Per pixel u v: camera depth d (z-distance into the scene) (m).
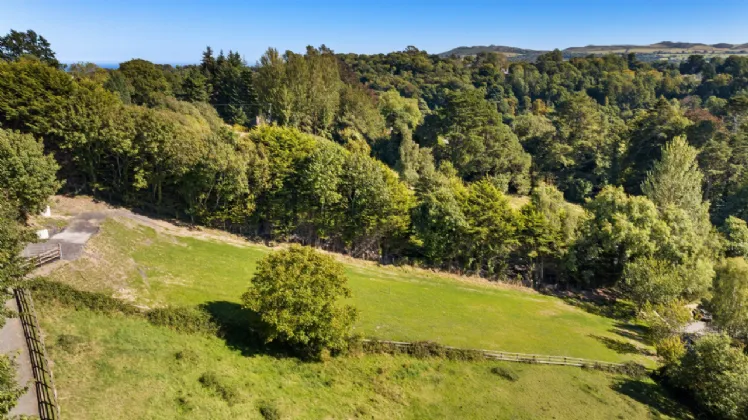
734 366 35.75
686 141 83.38
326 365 32.59
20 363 22.02
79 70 100.56
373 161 61.12
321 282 32.66
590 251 61.38
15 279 20.31
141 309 30.28
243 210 55.72
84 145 52.78
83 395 21.94
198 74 103.50
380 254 60.69
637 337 50.97
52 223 42.94
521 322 48.97
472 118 100.75
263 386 28.03
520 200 96.06
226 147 54.75
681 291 54.78
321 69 103.62
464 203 60.69
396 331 39.56
